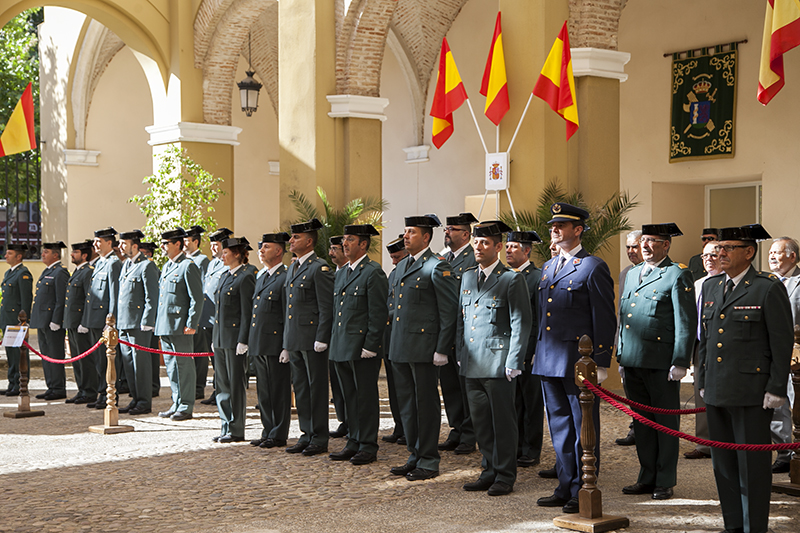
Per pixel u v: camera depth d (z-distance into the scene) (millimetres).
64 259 19531
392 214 20266
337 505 5953
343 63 13438
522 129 10727
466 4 18016
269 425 8266
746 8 14117
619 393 10617
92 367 11195
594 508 5320
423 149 19297
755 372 5000
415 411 6945
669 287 6145
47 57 20109
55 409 10703
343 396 8055
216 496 6227
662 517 5531
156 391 11773
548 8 10570
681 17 15086
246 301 8273
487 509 5785
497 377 6109
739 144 14312
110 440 8516
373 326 7219
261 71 21406
